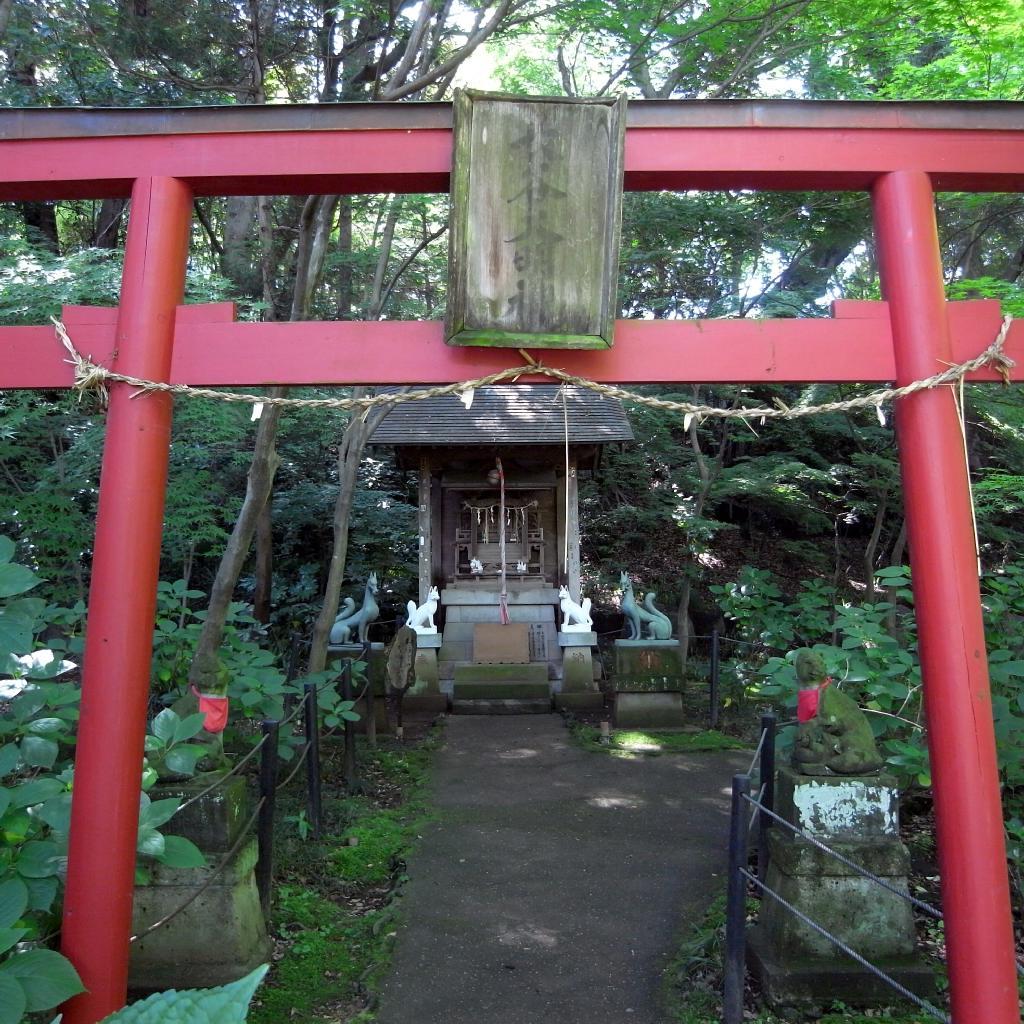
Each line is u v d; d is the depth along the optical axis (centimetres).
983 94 748
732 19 755
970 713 284
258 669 541
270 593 1034
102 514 296
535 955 406
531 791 649
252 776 633
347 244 1179
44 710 373
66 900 275
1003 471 798
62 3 924
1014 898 441
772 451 1275
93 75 964
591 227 304
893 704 532
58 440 752
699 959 394
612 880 489
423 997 371
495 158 301
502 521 976
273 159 314
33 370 309
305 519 1127
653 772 698
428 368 312
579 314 303
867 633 500
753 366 313
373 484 1299
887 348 314
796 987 364
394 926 432
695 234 936
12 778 389
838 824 387
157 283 306
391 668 805
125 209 1106
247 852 399
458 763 725
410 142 314
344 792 636
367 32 766
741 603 836
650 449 1233
